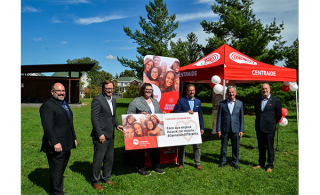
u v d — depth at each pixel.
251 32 17.08
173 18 24.70
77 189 3.82
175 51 22.59
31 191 3.73
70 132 3.51
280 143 7.25
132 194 3.69
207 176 4.52
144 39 23.73
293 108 19.98
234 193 3.82
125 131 4.15
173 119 4.52
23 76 24.42
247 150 6.52
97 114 3.77
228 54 7.01
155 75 5.22
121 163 5.28
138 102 4.45
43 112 3.22
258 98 5.03
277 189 3.96
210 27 19.42
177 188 3.95
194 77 6.93
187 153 6.17
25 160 5.24
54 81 27.62
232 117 4.92
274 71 6.34
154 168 4.68
